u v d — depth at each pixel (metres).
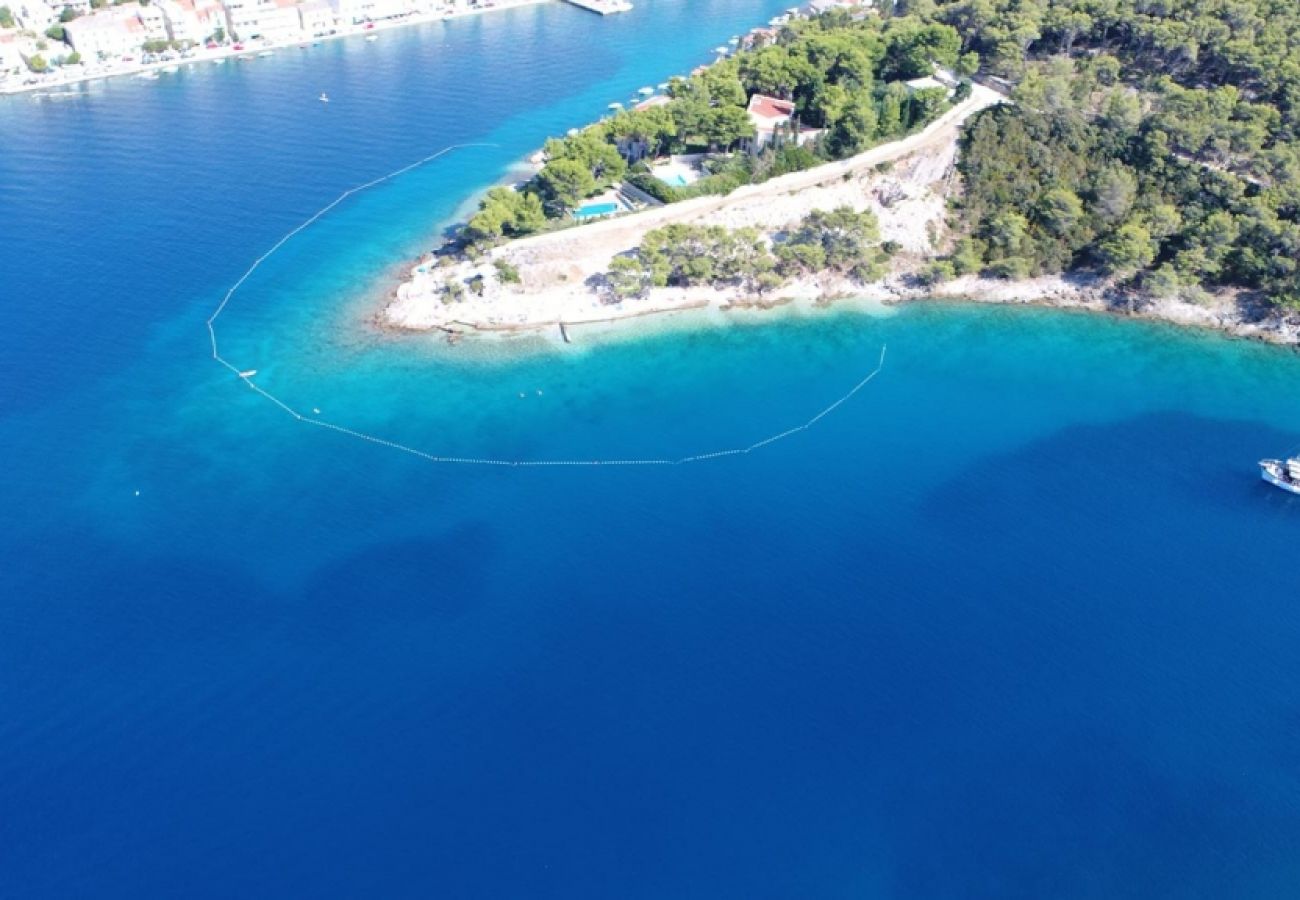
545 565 145.75
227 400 181.62
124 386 184.38
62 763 118.44
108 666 129.75
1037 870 110.31
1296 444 173.50
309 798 115.38
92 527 151.88
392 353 195.12
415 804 114.75
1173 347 199.00
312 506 156.75
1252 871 110.69
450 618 136.88
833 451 170.12
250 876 107.69
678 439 172.75
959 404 182.75
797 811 115.06
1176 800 117.06
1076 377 190.50
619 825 113.25
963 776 119.06
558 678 129.00
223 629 135.12
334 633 134.62
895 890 107.88
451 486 161.50
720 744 121.69
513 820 113.50
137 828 112.19
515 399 183.12
